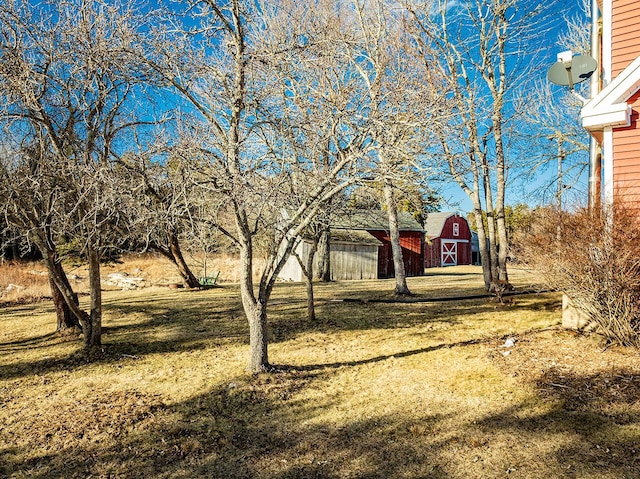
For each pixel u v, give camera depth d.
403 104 5.77
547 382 5.47
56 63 7.07
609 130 7.55
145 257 28.95
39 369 7.23
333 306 12.12
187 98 5.82
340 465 3.97
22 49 6.66
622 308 6.42
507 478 3.58
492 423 4.57
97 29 6.41
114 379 6.63
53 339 9.05
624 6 8.03
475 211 14.26
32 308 13.38
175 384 6.27
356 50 9.37
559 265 6.80
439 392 5.53
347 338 8.56
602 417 4.46
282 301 13.27
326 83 7.34
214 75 5.98
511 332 8.12
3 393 6.15
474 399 5.22
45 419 5.21
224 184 5.49
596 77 8.85
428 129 5.50
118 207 5.67
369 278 23.62
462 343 7.67
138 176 5.89
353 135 5.94
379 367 6.70
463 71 12.68
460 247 38.44
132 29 6.05
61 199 6.65
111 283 20.28
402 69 9.27
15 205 6.95
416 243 26.66
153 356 7.79
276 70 5.91
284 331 9.24
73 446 4.52
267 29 7.78
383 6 11.84
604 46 8.24
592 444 4.00
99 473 3.98
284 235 6.52
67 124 7.25
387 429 4.62
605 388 5.10
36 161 6.88
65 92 7.27
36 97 6.79
